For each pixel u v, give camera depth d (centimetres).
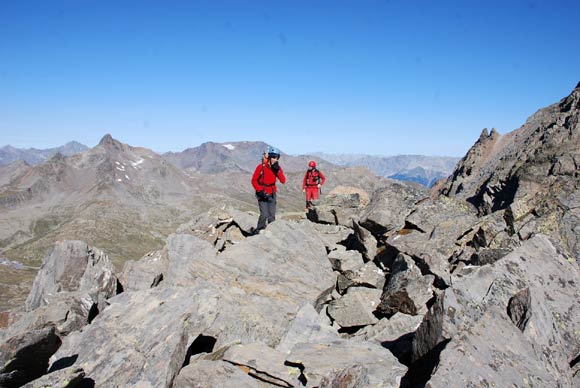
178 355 1141
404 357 1237
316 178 3103
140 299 1412
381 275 1934
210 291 1486
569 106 7594
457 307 1078
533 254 1312
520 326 1062
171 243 2000
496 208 6444
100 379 1087
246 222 2570
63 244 1977
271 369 1125
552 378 936
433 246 1956
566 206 1827
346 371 990
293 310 1588
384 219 2102
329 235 2562
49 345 1130
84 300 1596
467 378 856
